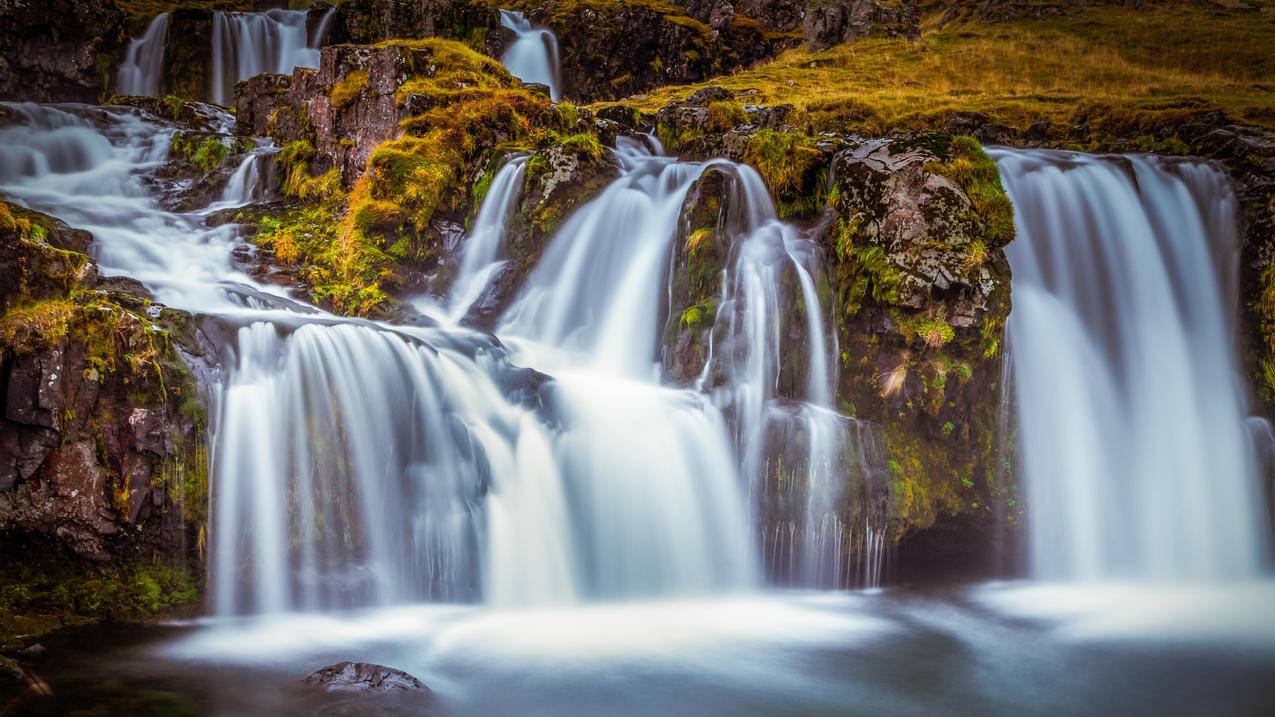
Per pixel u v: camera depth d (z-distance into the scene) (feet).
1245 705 30.45
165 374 33.42
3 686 27.32
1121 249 49.98
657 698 29.37
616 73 93.76
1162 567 46.52
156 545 33.32
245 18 84.48
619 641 33.73
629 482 38.34
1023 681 31.91
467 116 52.29
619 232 48.37
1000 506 44.80
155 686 27.94
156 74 80.79
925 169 42.65
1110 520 46.50
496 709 27.94
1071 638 36.19
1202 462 48.52
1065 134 66.74
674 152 60.08
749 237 44.60
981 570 45.57
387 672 28.78
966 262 41.60
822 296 43.78
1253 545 47.96
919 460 43.09
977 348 42.88
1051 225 49.34
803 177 46.83
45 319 32.35
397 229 48.67
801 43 104.53
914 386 42.75
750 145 48.52
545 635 33.94
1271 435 48.70
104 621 32.40
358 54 54.39
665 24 96.99
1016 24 113.70
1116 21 112.98
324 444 35.96
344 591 35.27
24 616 31.42
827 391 43.19
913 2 122.11
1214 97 76.79
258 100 62.28
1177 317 50.21
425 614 35.37
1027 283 48.49
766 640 34.63
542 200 48.24
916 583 43.11
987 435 44.55
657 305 46.24
